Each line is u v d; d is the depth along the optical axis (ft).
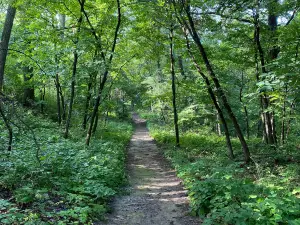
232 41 38.68
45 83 62.28
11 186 18.98
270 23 39.75
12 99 21.59
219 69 45.50
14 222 14.57
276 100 38.19
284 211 15.55
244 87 57.00
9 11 40.09
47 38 41.86
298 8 32.30
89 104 57.21
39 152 26.78
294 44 31.37
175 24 42.09
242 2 29.50
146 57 51.78
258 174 26.27
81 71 38.01
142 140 72.49
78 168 26.32
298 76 24.27
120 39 50.08
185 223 19.07
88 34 39.19
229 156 36.73
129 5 41.06
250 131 88.33
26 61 52.70
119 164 34.58
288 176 23.65
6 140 29.37
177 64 64.08
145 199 24.73
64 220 15.96
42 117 59.47
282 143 41.09
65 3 41.70
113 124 92.27
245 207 16.49
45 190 18.31
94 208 19.16
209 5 31.73
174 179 31.86
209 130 77.05
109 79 63.10
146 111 159.02
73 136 45.37
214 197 19.58
